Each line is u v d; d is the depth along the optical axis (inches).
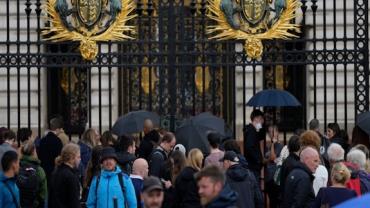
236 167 687.7
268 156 880.9
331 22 1250.0
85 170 776.3
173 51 885.2
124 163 732.0
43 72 1248.8
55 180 684.1
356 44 871.7
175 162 681.6
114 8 866.8
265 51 918.4
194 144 778.2
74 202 682.2
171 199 674.8
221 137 782.5
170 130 889.5
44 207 740.0
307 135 726.5
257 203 705.6
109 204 664.4
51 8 864.3
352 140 836.0
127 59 995.3
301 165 686.5
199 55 912.9
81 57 914.1
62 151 687.7
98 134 878.4
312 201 682.8
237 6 866.1
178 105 1149.1
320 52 869.2
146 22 1043.9
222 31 944.3
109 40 867.4
